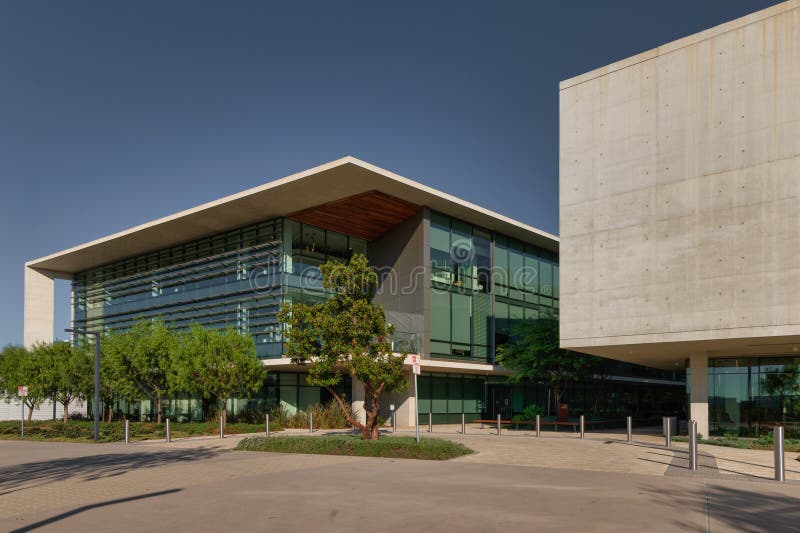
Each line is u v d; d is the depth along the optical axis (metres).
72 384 36.56
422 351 33.88
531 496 10.83
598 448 20.28
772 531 8.10
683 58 21.31
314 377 19.98
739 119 20.00
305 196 32.06
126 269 45.16
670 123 21.34
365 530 8.21
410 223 35.59
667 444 21.20
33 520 9.13
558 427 33.44
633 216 21.78
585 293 22.56
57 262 46.75
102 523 8.83
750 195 19.53
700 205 20.44
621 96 22.56
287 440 20.14
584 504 10.01
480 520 8.77
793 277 18.52
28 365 39.00
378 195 32.50
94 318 47.31
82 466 16.55
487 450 19.62
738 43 20.27
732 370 26.25
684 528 8.23
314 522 8.73
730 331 19.42
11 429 34.34
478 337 37.91
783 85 19.33
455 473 14.13
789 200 18.83
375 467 15.39
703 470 14.73
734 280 19.53
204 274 38.72
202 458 18.19
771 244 19.00
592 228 22.66
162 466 16.14
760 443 21.50
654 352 25.28
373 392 20.12
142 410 42.78
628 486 12.03
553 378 34.62
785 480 13.04
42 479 13.97
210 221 35.91
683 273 20.53
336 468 15.21
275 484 12.48
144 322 35.09
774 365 25.33
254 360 30.22
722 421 26.16
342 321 19.62
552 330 33.34
